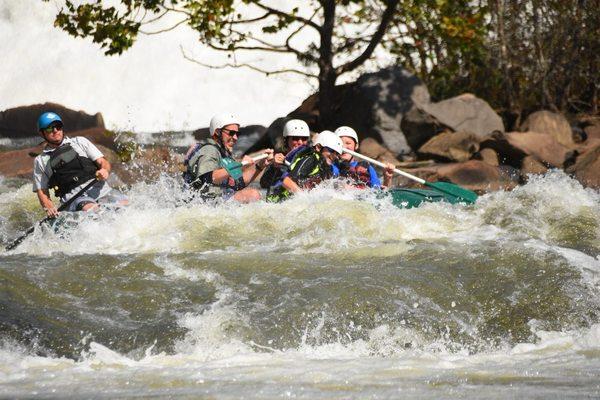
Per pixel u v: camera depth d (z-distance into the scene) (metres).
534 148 44.56
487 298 20.31
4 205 33.44
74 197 28.08
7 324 18.64
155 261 22.44
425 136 48.41
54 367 17.05
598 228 25.95
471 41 50.06
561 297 20.16
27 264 22.14
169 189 29.95
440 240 24.53
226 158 30.12
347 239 24.50
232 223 26.20
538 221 26.52
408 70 51.09
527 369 16.34
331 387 15.05
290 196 28.98
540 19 55.06
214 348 18.27
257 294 20.19
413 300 20.05
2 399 14.59
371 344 18.64
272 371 16.38
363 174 32.41
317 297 19.88
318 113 53.00
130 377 16.06
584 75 56.22
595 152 42.22
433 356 17.95
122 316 19.39
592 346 18.33
